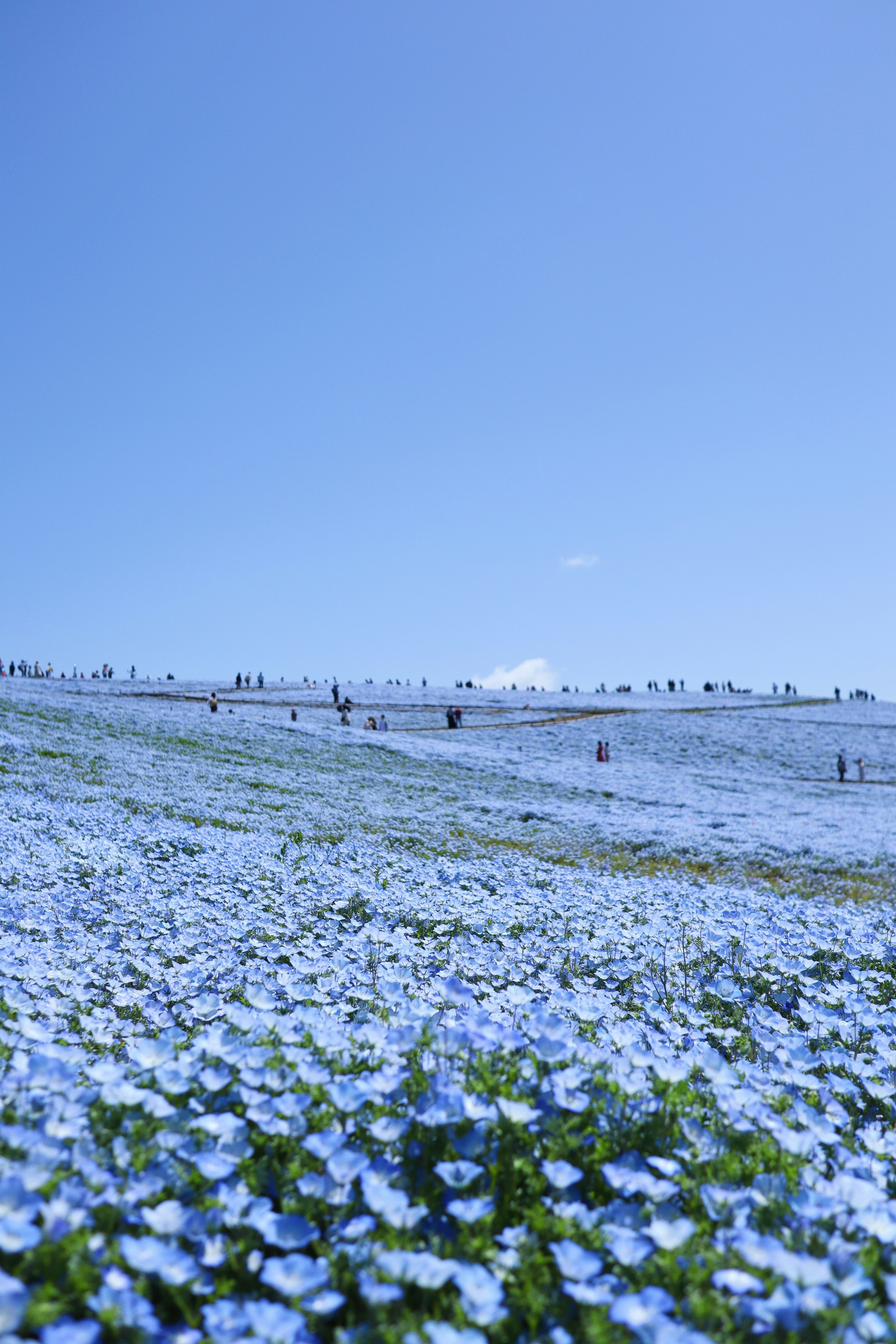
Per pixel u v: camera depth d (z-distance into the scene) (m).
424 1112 2.56
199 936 6.66
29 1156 2.13
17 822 13.30
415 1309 1.90
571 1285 1.76
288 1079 2.76
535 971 6.33
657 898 10.94
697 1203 2.35
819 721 66.12
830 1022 4.52
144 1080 2.75
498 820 21.61
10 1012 3.85
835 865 16.64
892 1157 2.82
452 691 83.31
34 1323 1.58
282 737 35.94
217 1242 1.96
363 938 6.62
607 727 58.91
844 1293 1.83
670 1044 4.09
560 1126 2.54
